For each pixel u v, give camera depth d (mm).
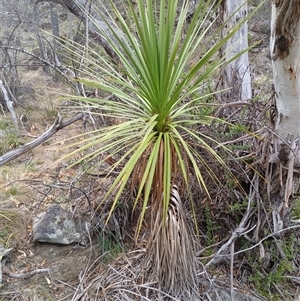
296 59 1581
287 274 2045
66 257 2156
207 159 1976
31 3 5633
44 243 2246
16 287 1946
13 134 3684
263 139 1781
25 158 3369
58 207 2328
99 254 2152
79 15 3418
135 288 1817
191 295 1777
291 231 2049
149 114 1504
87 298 1820
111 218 2223
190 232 1894
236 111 1988
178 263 1693
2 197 2688
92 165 2256
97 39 3008
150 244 1788
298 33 1502
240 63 2578
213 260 1944
